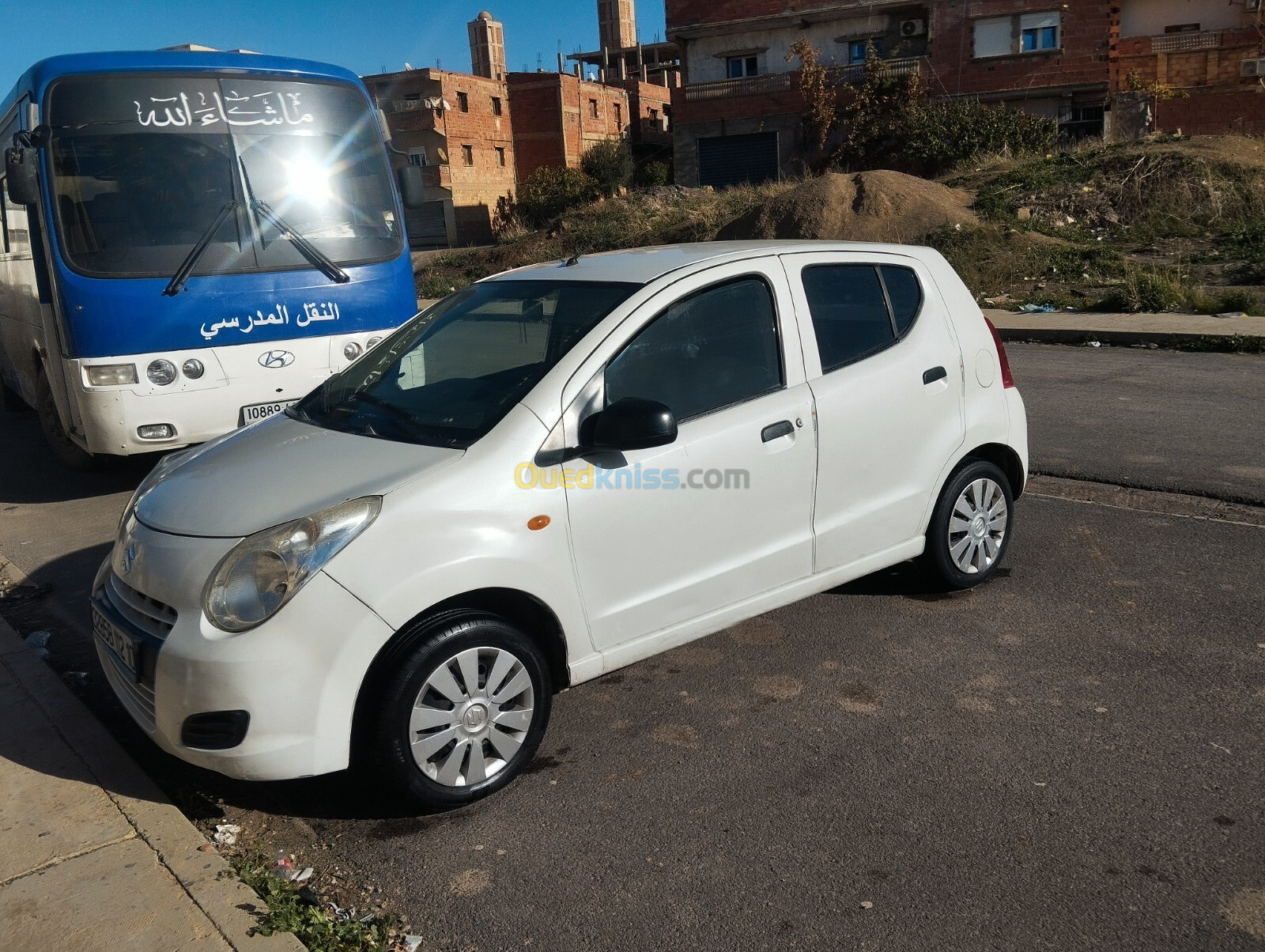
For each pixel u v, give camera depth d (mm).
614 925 2824
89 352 6637
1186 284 14523
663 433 3441
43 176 6711
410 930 2857
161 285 6773
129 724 4148
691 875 3021
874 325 4520
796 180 30641
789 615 4887
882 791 3398
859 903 2854
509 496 3406
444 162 49438
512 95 53000
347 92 7758
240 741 3100
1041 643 4445
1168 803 3238
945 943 2684
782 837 3178
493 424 3553
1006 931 2715
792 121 36031
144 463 8719
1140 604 4785
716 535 3920
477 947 2771
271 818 3457
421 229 51344
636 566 3719
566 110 52625
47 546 6473
